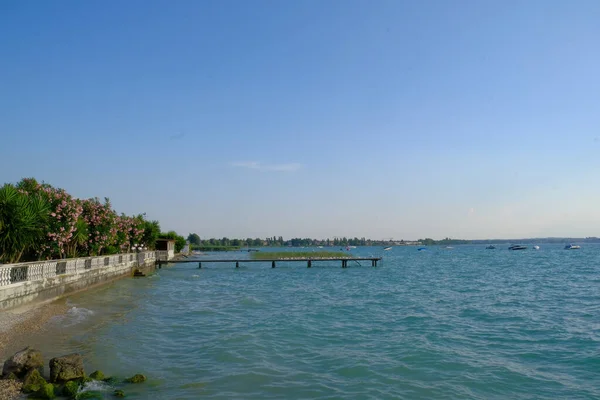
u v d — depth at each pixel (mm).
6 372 11523
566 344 16484
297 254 101562
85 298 28188
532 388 11617
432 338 17531
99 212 39969
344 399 10648
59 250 30391
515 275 52844
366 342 16781
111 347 15320
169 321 20953
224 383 11742
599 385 11844
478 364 13797
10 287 19359
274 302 28656
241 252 168750
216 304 27328
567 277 49094
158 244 80625
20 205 23406
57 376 11359
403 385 11766
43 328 17672
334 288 38719
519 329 19391
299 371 12938
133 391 11023
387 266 75250
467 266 74000
